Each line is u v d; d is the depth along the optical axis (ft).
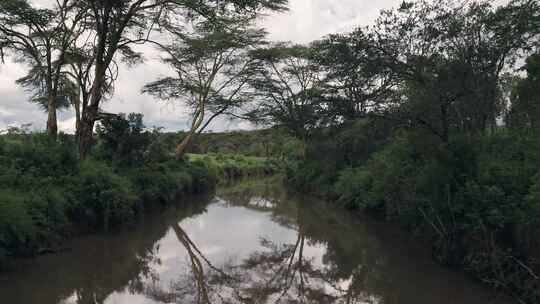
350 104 40.91
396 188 37.50
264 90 87.25
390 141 48.06
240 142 204.64
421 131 31.48
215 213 52.80
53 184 30.91
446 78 28.43
